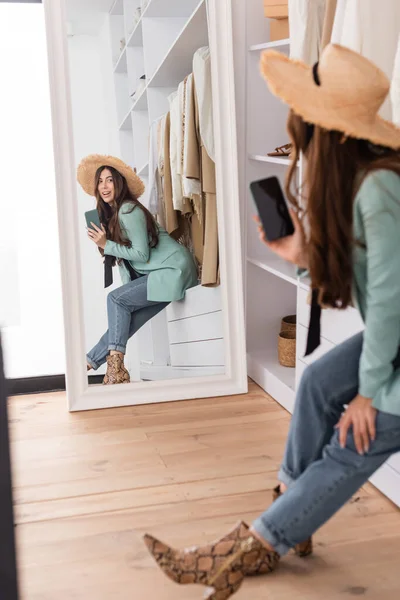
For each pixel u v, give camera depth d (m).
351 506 2.40
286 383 3.32
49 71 3.23
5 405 1.53
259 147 3.65
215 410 3.31
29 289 4.23
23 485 2.62
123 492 2.55
